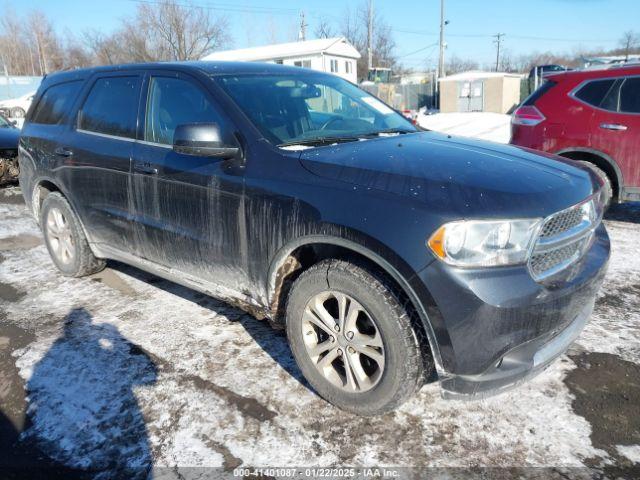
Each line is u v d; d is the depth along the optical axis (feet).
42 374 9.98
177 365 10.16
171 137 10.73
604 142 18.13
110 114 12.30
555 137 19.07
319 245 8.43
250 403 8.97
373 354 7.93
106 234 12.75
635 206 21.61
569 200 7.83
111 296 13.57
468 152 9.19
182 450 7.93
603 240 9.40
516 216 7.10
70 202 13.60
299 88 11.44
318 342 8.85
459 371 7.27
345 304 8.12
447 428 8.25
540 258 7.43
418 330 7.56
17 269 15.81
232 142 9.52
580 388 9.14
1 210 24.06
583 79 18.57
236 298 9.99
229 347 10.78
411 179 7.68
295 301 8.67
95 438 8.22
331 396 8.65
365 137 10.47
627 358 10.00
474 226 6.97
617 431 8.09
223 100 10.00
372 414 8.28
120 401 9.10
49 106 14.53
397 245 7.19
